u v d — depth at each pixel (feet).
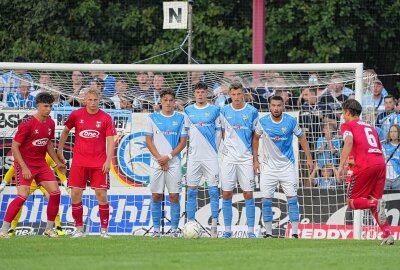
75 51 200.34
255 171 128.88
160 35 201.16
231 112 127.75
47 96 118.52
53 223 122.93
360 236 130.11
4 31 206.39
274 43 193.67
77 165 119.14
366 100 138.51
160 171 127.24
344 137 109.91
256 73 140.36
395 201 135.74
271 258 90.02
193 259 88.28
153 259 88.17
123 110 140.56
